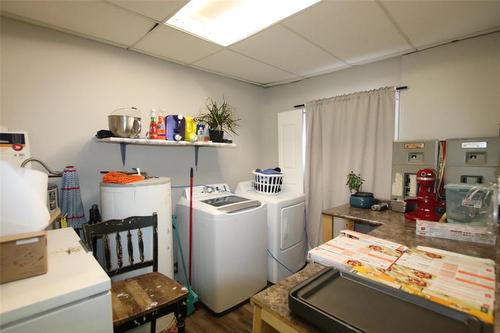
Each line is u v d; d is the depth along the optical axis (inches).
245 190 119.7
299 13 67.1
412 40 83.4
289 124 128.3
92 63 84.2
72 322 37.0
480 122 80.8
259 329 35.7
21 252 38.2
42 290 36.0
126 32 78.1
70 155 81.1
